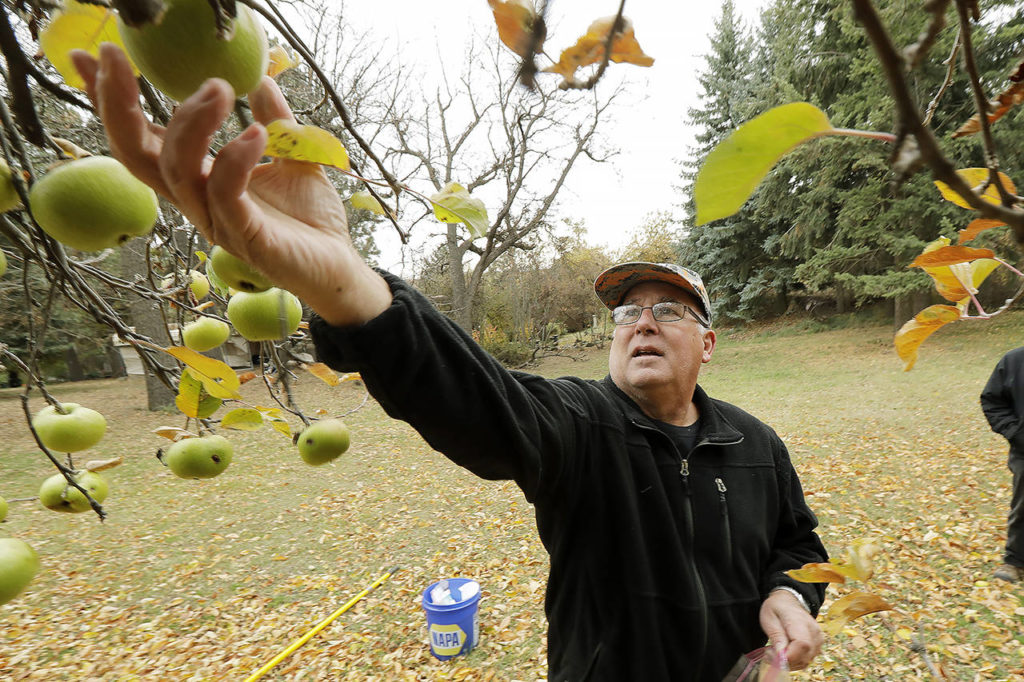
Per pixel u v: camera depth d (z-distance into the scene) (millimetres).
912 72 305
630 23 449
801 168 16156
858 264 17109
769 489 1811
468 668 4117
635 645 1490
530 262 23375
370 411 13016
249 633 4652
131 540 6414
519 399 1214
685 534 1601
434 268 16078
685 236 25188
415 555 5848
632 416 1661
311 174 789
